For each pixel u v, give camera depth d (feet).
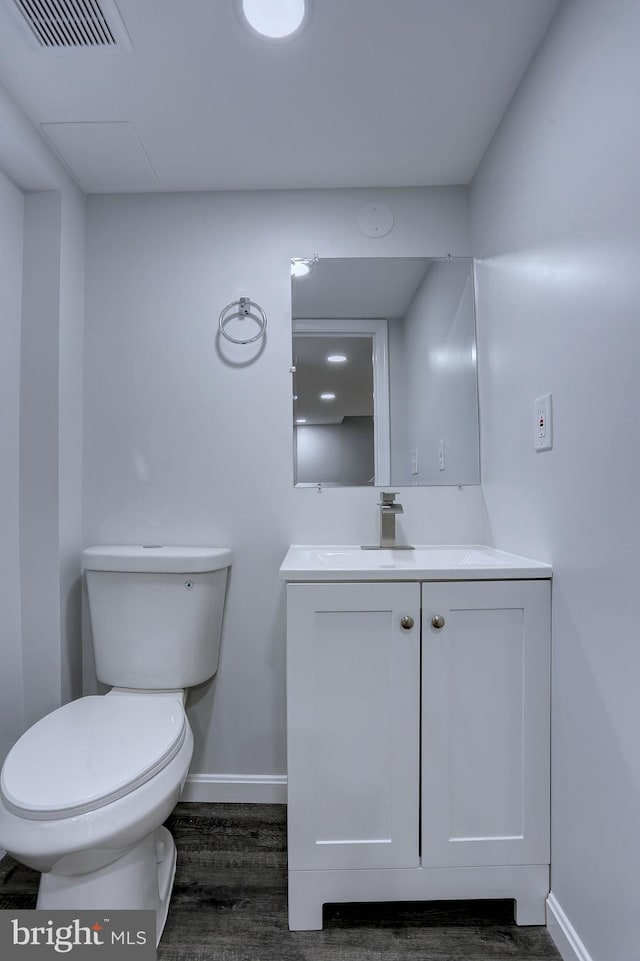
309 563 4.40
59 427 5.09
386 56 3.98
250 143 4.94
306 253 5.69
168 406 5.62
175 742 3.75
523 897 3.89
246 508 5.60
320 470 5.62
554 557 3.83
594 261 3.23
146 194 5.69
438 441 5.63
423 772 3.89
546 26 3.78
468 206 5.67
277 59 3.98
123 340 5.63
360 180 5.57
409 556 5.16
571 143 3.50
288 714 3.87
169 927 3.87
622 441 2.96
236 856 4.63
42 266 5.12
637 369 2.81
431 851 3.88
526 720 3.87
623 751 2.96
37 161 4.73
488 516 5.32
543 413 3.96
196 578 4.96
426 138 4.95
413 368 5.66
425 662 3.88
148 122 4.63
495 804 3.89
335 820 3.88
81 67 4.03
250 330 5.65
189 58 3.95
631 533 2.88
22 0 3.43
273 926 3.90
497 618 3.89
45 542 5.07
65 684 5.16
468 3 3.56
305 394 5.64
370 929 3.89
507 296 4.68
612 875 3.05
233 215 5.68
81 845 2.97
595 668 3.26
